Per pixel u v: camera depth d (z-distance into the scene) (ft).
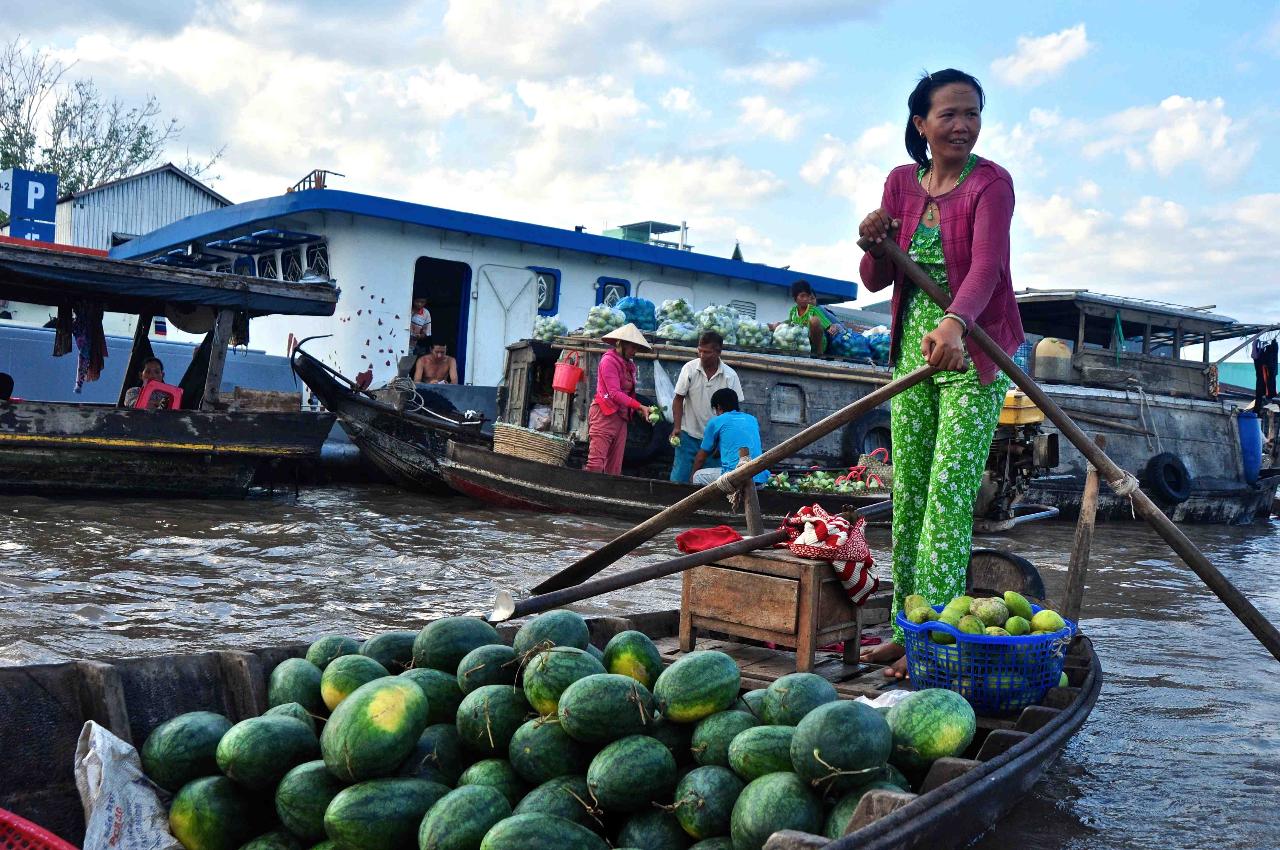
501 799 9.14
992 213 14.75
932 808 8.05
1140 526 50.21
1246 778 12.62
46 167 120.98
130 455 38.50
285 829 9.61
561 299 61.26
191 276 39.50
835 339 51.26
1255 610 13.60
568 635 11.62
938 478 15.16
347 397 44.86
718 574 15.78
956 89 14.82
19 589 21.68
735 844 8.96
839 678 14.92
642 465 46.68
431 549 30.68
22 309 59.21
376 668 11.22
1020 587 18.06
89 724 9.80
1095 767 12.92
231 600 22.06
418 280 71.36
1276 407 70.03
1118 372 53.93
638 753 9.53
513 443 43.19
